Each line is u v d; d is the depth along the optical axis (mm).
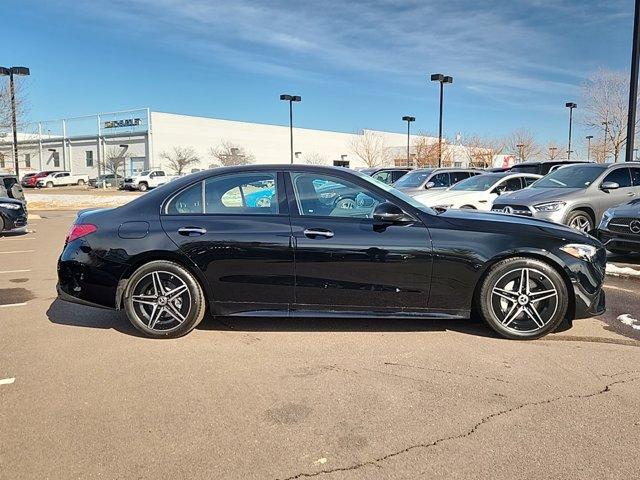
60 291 4969
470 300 4695
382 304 4699
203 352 4477
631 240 8023
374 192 4801
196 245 4691
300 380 3895
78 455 2928
